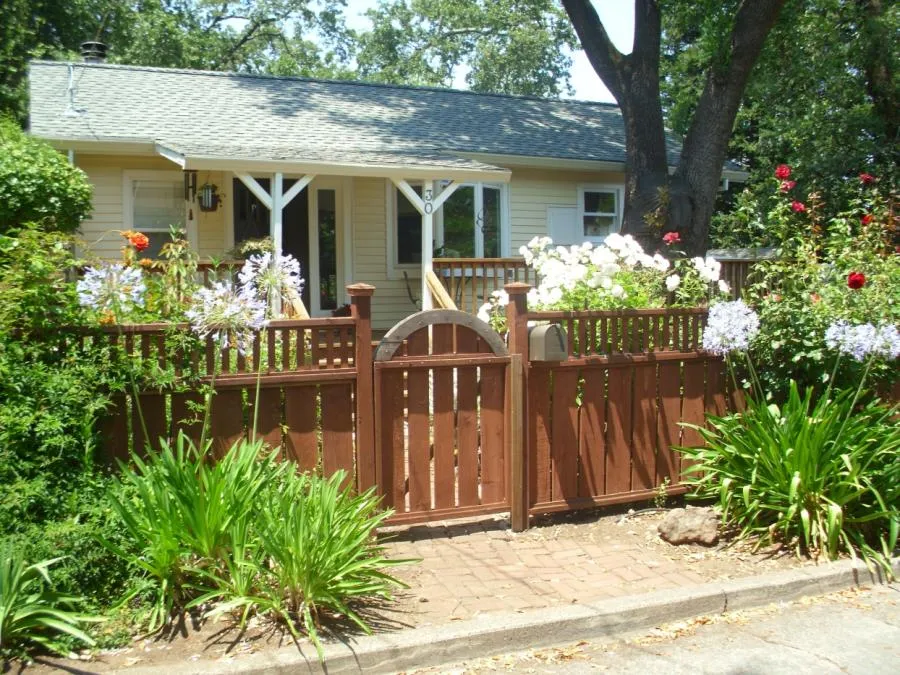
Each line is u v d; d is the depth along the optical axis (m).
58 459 4.33
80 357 4.67
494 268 13.67
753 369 6.55
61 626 3.73
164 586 4.13
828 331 6.05
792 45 18.44
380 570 4.92
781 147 21.53
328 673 3.87
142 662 3.80
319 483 4.64
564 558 5.40
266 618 4.22
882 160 18.89
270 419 5.21
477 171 12.62
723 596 4.80
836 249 7.47
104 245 12.91
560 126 17.64
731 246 16.89
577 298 6.78
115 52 27.05
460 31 39.03
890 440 5.63
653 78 14.34
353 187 14.65
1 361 4.29
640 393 6.36
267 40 35.91
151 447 4.96
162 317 5.15
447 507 5.70
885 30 17.83
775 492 5.57
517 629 4.25
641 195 14.13
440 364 5.61
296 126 14.59
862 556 5.38
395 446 5.53
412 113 16.75
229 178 13.57
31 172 10.09
